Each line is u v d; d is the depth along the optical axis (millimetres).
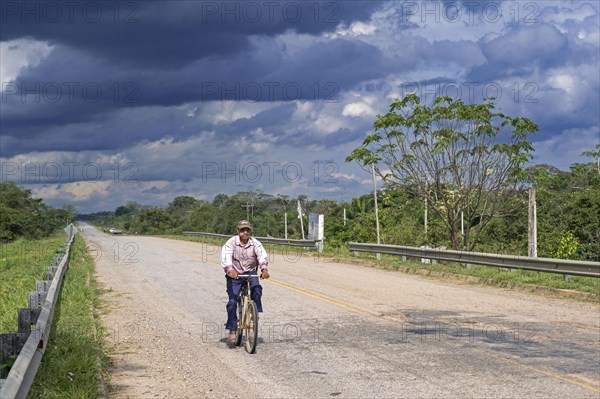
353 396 7762
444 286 19172
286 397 7789
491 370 8922
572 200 34844
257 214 72062
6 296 17750
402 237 36250
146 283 20703
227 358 9977
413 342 10898
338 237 44750
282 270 24734
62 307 14156
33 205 95500
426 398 7602
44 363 8273
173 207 124188
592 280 17656
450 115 28047
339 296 16891
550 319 13195
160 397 7859
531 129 27531
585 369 8945
